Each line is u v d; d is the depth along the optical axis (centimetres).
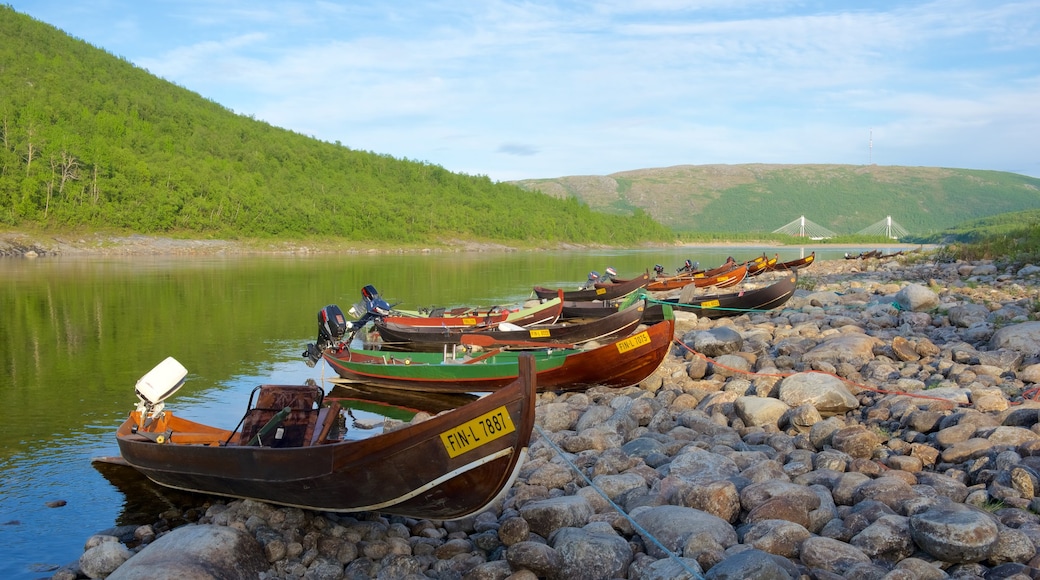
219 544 723
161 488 1036
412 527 859
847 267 4662
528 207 17575
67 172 9556
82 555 769
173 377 1048
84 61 17650
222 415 1447
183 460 915
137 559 700
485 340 1571
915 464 902
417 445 761
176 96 18575
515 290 4319
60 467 1130
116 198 9756
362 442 768
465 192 17875
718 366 1563
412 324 2388
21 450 1215
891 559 692
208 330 2512
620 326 1988
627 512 841
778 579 627
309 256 9425
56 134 10331
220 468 879
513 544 755
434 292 4172
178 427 1086
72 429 1341
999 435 916
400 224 13200
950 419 1012
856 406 1180
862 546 698
